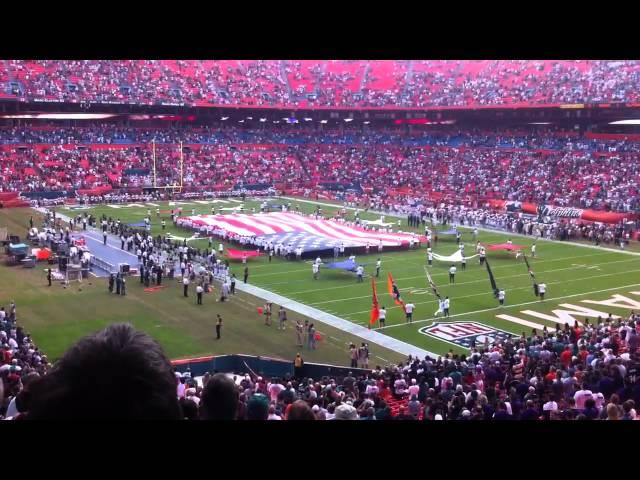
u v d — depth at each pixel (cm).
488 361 2858
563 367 2628
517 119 11294
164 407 233
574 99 10088
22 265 5928
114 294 5016
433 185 10575
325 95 12350
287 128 13038
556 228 7588
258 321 4438
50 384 229
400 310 4716
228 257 6381
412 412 2103
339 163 11969
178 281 5472
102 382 226
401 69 12738
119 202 10088
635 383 1980
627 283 5484
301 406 517
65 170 10344
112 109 11156
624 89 9638
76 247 5859
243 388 2341
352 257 6088
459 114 11681
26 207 9394
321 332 4238
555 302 4925
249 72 12388
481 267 6084
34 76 10431
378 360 3753
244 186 11200
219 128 12625
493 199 9556
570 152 10181
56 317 4388
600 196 8781
